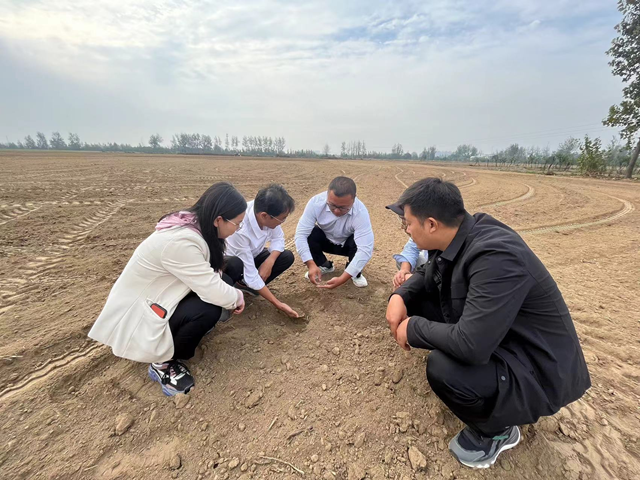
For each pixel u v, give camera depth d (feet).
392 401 6.40
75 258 13.20
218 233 6.39
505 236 4.74
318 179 46.55
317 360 7.49
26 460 5.17
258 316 9.00
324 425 5.93
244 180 41.73
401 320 6.27
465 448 5.28
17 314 8.95
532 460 5.28
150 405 6.23
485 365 4.82
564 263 13.69
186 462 5.31
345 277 9.48
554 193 34.58
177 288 6.33
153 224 18.65
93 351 7.52
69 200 24.27
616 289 11.12
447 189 5.00
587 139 64.08
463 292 5.14
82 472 5.08
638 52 54.85
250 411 6.18
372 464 5.30
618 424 5.92
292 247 15.53
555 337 4.69
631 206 26.53
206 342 7.77
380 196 32.91
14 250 13.83
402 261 9.39
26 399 6.19
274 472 5.17
